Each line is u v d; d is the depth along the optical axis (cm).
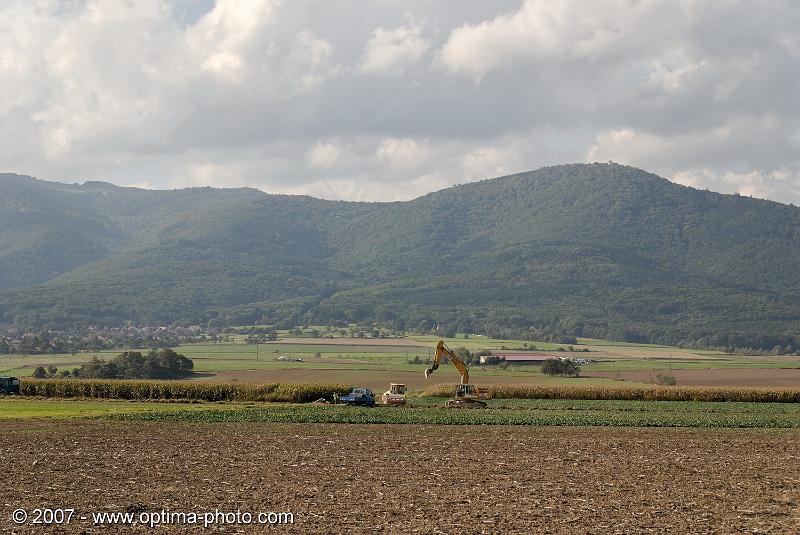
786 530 4503
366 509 4844
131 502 4988
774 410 11888
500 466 6344
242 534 4319
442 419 9794
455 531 4381
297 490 5356
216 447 7250
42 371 19662
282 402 13100
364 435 8231
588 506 4959
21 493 5222
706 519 4694
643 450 7312
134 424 9112
